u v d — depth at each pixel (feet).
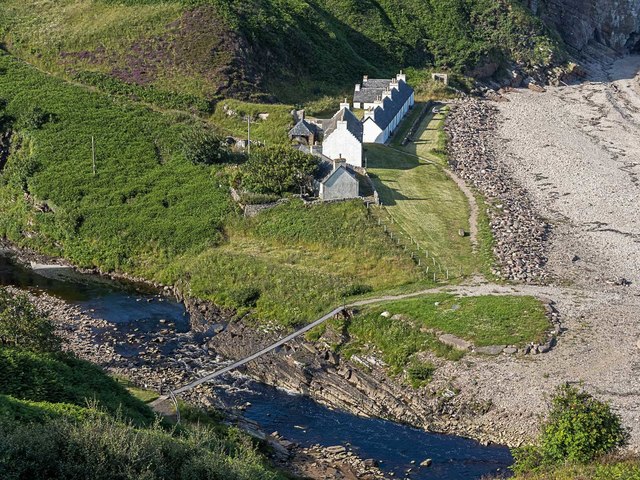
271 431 237.25
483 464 220.84
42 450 160.56
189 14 515.50
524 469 195.62
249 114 453.58
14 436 161.27
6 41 515.50
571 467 187.11
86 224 369.09
